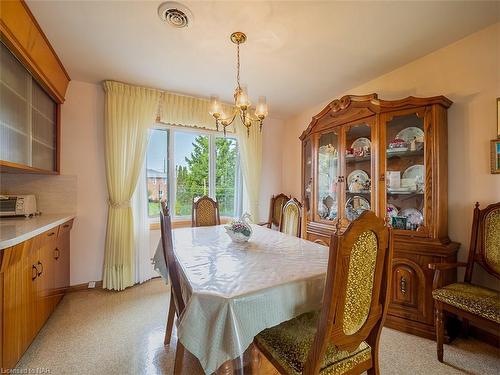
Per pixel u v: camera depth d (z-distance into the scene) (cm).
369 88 257
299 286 111
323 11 154
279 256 147
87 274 262
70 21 164
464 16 159
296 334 111
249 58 212
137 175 269
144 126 272
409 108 194
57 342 170
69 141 253
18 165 168
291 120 384
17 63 168
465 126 185
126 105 262
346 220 241
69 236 251
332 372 97
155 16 160
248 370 139
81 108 258
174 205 312
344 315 93
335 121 252
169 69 231
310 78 250
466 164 184
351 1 146
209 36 180
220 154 347
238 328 92
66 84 245
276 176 392
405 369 147
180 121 296
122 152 261
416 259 185
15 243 127
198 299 96
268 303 102
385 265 107
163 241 143
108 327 189
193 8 152
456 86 189
